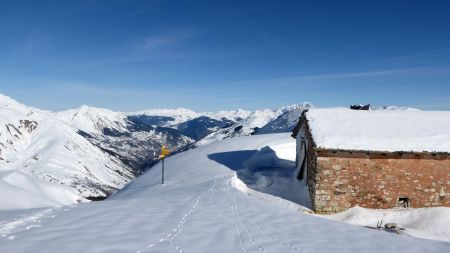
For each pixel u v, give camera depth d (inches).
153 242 458.9
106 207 695.1
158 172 1558.8
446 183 901.2
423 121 1015.6
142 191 1245.1
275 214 657.0
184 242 464.4
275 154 1450.5
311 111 1068.5
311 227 561.9
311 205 938.1
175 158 1808.6
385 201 901.2
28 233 484.7
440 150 888.3
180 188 1117.7
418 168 901.8
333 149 888.9
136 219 579.5
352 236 512.4
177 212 650.8
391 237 510.6
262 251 441.7
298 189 1039.0
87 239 461.7
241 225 565.3
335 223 594.9
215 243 466.9
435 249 458.6
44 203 1549.0
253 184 1125.1
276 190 1059.9
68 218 579.8
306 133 1055.6
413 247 464.8
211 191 970.7
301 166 1077.8
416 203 901.8
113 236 477.4
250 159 1406.3
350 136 929.5
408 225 804.0
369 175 901.2
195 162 1545.3
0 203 1330.0
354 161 901.8
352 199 901.2
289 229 547.8
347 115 1043.9
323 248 457.1
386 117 1035.9
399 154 892.0
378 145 898.7
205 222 577.0
